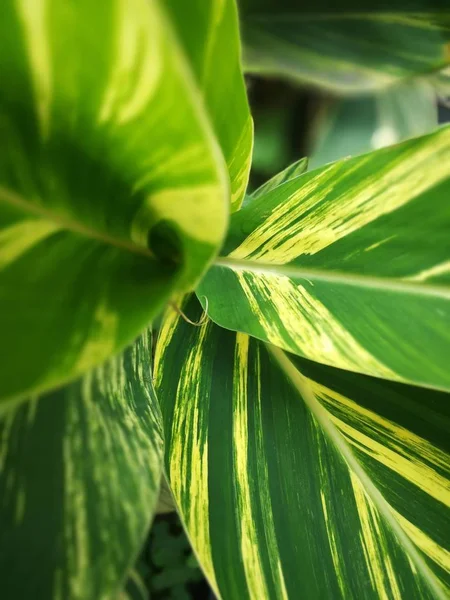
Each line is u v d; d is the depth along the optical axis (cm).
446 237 17
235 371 22
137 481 14
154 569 43
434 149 17
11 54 9
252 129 19
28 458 14
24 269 12
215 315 20
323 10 28
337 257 18
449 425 21
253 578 18
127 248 13
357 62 30
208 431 20
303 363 23
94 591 12
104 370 16
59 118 10
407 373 16
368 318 17
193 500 19
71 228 12
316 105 48
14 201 12
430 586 19
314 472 20
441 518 20
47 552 13
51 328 11
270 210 20
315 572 19
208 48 14
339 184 18
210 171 10
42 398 15
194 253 12
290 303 19
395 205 17
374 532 20
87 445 15
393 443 21
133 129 10
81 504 13
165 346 22
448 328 16
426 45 28
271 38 30
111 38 8
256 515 19
